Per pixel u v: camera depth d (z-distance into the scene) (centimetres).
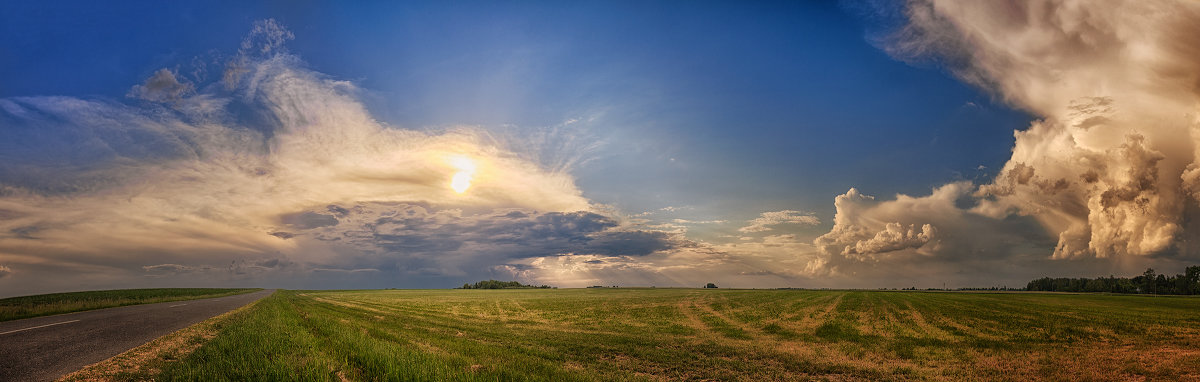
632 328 2866
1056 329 2973
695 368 1443
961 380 1333
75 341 1448
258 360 1087
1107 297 10938
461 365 1227
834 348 2019
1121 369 1479
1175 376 1382
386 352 1259
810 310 4784
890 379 1340
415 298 7619
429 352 1460
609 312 4422
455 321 3089
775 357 1662
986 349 2034
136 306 3562
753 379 1312
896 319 3744
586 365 1471
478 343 1888
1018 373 1443
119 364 1095
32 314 2444
